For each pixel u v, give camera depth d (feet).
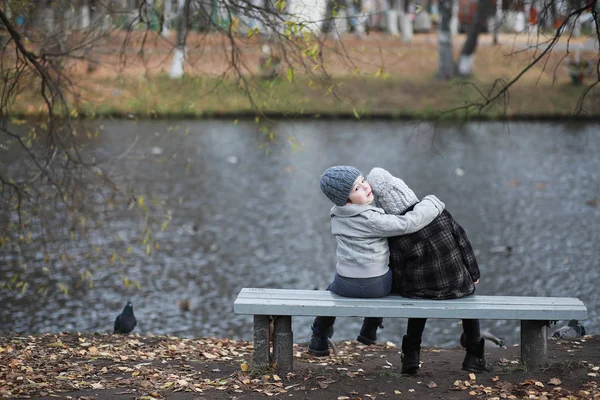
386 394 19.81
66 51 34.12
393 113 102.27
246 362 22.48
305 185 70.79
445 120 100.32
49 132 33.81
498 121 101.19
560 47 79.46
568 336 28.04
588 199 64.80
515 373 20.98
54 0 34.17
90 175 37.29
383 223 19.81
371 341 22.43
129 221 57.11
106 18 35.06
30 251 49.24
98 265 48.06
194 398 19.45
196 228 56.24
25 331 37.35
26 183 35.78
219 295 43.88
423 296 20.31
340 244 20.61
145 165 76.13
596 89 103.71
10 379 20.43
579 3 27.30
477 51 126.21
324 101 104.68
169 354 24.49
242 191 68.23
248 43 32.35
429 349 28.32
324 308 19.83
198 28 36.52
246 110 99.55
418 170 76.28
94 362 22.98
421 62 122.01
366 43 123.44
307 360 24.44
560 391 19.34
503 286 44.57
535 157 81.61
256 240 54.44
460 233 20.58
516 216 59.98
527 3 29.30
